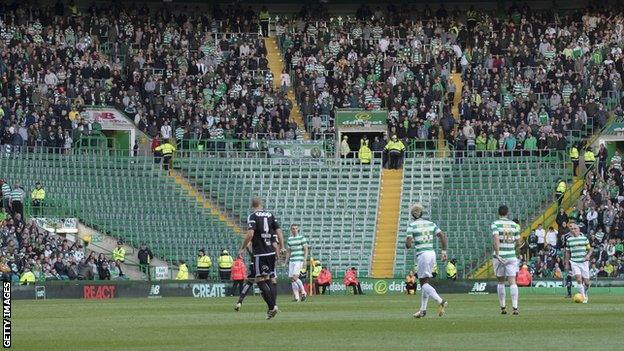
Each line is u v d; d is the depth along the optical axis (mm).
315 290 186375
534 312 104875
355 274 188500
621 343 66188
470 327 81062
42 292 170750
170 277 197875
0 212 189875
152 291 178250
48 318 100188
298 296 144625
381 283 191250
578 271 133875
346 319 93062
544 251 197250
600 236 197750
